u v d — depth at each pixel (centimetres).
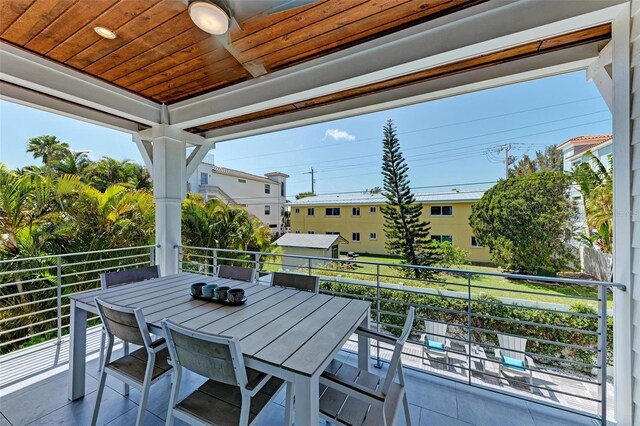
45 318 547
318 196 1457
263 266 1016
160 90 280
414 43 186
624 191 142
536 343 505
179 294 183
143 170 1180
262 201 1608
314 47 208
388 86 254
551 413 166
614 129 148
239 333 125
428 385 193
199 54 216
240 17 153
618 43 143
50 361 219
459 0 165
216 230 870
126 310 134
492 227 964
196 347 110
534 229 882
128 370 144
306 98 240
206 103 286
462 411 167
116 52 213
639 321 134
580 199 840
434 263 989
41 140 1095
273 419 160
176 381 120
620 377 146
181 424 151
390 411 116
